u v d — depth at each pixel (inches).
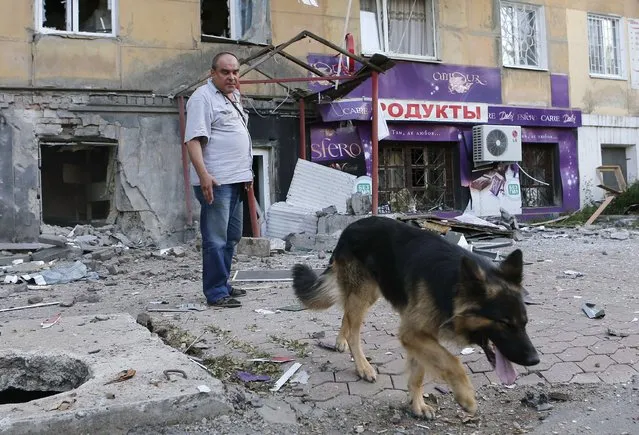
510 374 114.7
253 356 166.4
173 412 124.4
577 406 137.5
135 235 444.5
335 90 466.3
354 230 159.2
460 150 569.3
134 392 127.3
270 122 489.7
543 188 627.8
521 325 113.7
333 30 516.1
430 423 131.0
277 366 158.9
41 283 299.6
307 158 506.3
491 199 583.2
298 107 498.0
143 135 444.8
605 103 655.1
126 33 441.1
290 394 142.5
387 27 547.5
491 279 118.6
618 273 297.4
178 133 456.4
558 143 625.0
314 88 503.5
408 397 141.6
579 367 158.9
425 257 132.6
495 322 114.3
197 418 126.5
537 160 626.5
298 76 499.2
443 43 561.9
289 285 275.4
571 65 635.5
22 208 410.9
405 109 532.7
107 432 118.9
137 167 442.9
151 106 446.9
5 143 406.9
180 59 458.3
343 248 160.4
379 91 530.6
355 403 138.9
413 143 557.9
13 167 409.4
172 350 159.0
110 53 436.1
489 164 580.7
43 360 156.2
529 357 110.0
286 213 456.8
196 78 462.6
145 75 446.6
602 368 158.2
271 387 146.2
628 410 134.6
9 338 173.5
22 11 411.5
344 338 172.7
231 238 236.1
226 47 473.4
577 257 353.7
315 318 210.7
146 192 444.5
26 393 159.5
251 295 252.4
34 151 415.5
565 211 624.1
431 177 568.4
